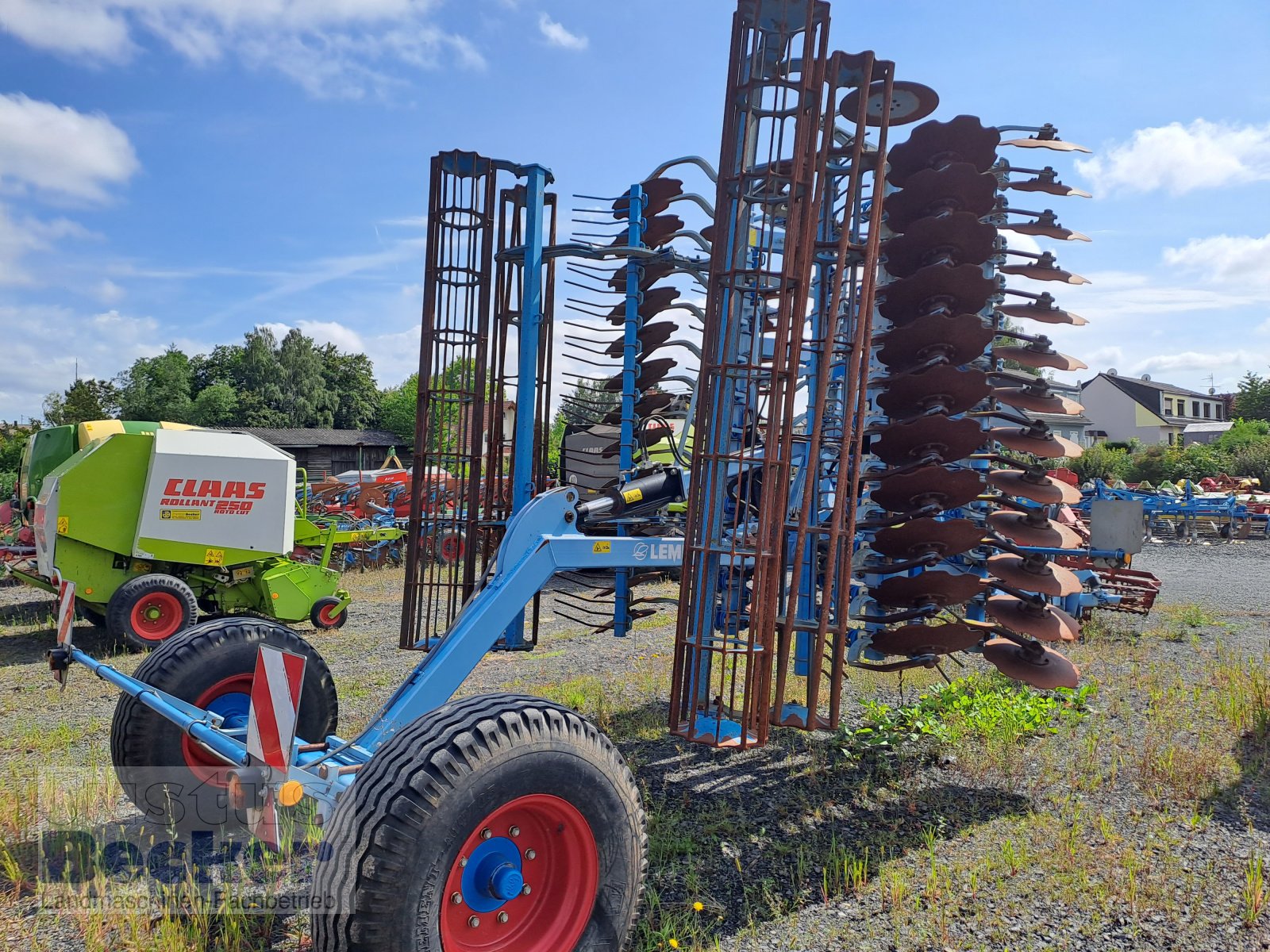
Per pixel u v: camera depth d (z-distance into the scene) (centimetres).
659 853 398
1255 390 7069
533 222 509
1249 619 1073
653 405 655
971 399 482
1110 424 6425
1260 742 552
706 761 528
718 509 399
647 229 642
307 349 6812
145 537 893
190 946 311
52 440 1054
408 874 243
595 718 611
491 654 848
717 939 323
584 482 731
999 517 571
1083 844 410
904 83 437
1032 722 575
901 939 327
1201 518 2578
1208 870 384
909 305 491
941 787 486
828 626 433
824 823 440
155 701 361
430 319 502
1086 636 921
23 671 795
